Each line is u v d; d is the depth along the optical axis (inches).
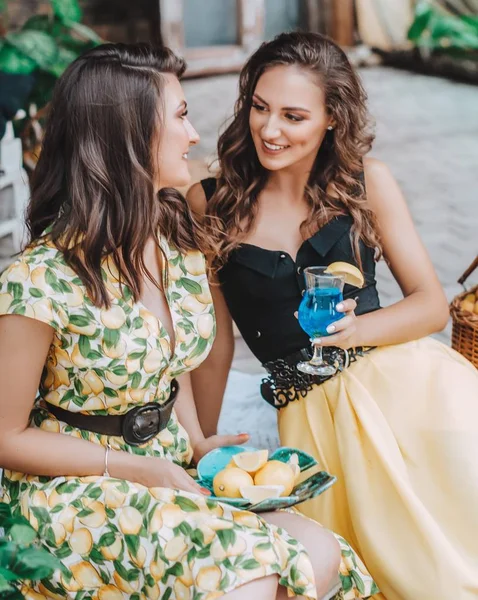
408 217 96.7
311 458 75.6
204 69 366.6
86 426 71.7
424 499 82.0
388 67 400.5
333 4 384.8
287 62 87.6
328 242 91.8
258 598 61.1
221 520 63.8
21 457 68.1
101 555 66.3
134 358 70.1
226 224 93.1
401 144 281.6
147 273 71.7
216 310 96.2
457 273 174.2
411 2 386.9
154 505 66.0
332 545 68.5
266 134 87.3
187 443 78.6
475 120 311.6
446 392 87.0
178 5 341.1
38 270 67.6
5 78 163.6
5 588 57.2
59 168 71.2
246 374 135.9
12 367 66.9
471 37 373.7
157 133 70.2
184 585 62.5
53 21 194.5
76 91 68.6
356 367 90.6
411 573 77.7
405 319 92.1
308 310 83.1
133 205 69.3
